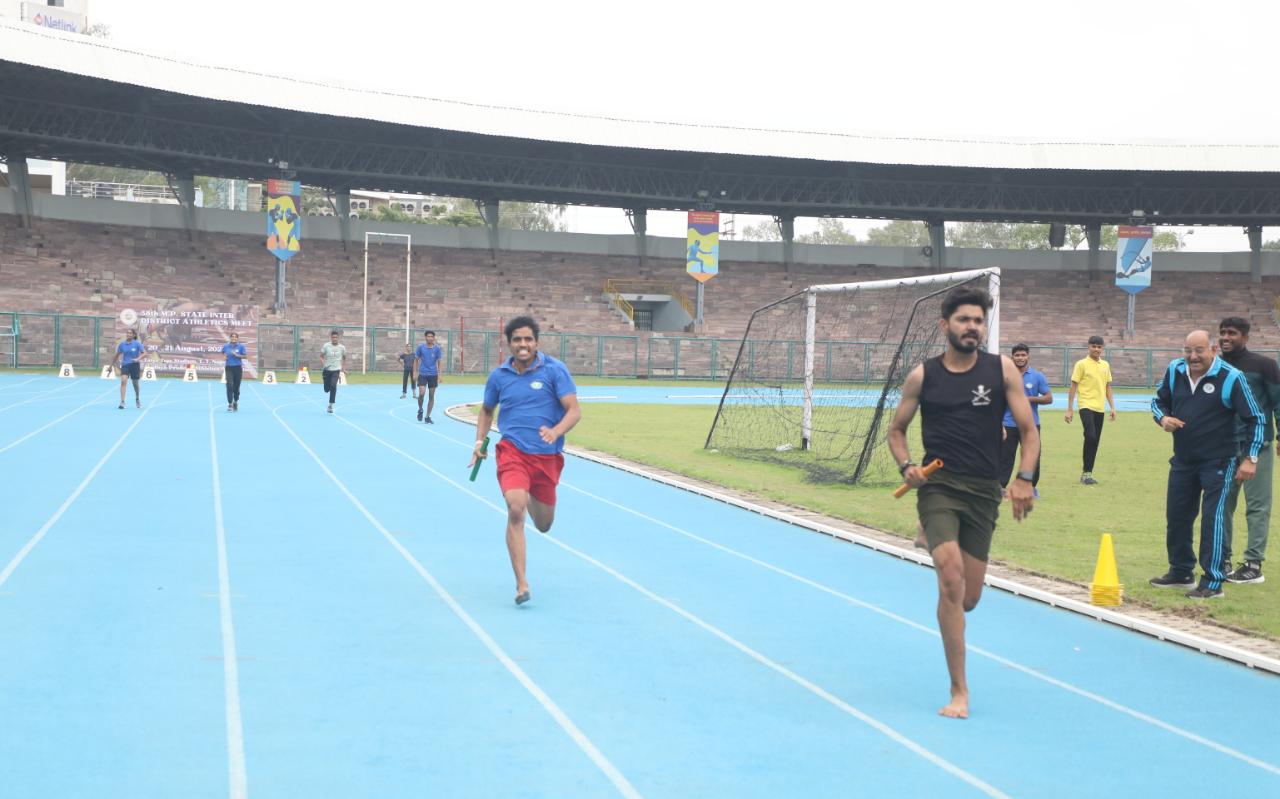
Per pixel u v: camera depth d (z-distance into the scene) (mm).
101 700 5527
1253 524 9172
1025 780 4840
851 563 9680
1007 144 56938
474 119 51656
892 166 58625
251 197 90250
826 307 46469
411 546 9875
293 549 9578
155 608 7383
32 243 47875
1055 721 5641
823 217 63688
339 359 26312
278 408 27969
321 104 48219
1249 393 8375
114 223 50719
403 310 53531
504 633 7023
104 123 47250
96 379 38219
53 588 7867
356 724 5289
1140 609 8086
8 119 45438
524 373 8102
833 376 39594
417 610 7551
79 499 12008
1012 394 5770
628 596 8195
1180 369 8758
